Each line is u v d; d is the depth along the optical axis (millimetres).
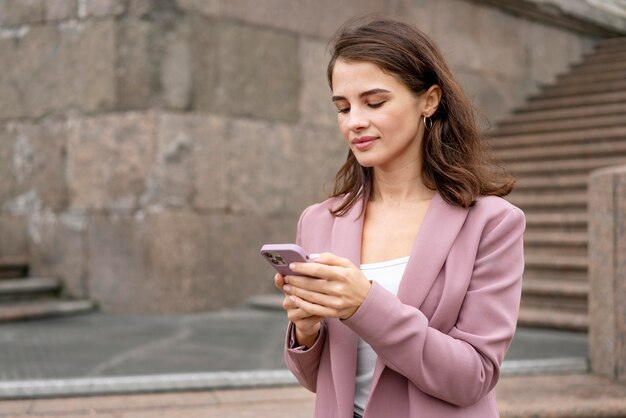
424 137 1809
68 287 8336
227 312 8016
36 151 8555
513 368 4984
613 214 4871
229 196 8250
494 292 1666
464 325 1661
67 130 8336
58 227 8406
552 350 5695
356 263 1770
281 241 8656
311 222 1924
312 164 8977
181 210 7914
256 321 7359
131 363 5203
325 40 9211
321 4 9195
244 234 8352
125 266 7984
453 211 1733
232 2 8352
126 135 7973
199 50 8102
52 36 8438
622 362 4797
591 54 13500
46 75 8477
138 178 7922
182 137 7945
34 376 4766
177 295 7875
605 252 4941
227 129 8250
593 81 12242
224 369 4988
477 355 1613
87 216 8211
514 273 1696
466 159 1799
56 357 5438
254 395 4512
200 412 4117
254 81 8516
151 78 7879
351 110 1704
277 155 8656
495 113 11875
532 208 9062
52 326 7051
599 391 4480
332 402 1749
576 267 7676
